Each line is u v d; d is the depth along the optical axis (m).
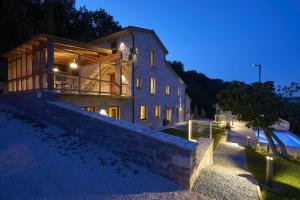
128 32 18.62
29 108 10.29
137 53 17.62
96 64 17.14
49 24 26.33
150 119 21.61
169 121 26.58
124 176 5.52
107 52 13.80
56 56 15.33
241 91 15.28
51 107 8.73
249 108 14.76
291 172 10.32
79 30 32.47
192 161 5.66
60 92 10.41
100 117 7.23
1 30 23.06
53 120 8.61
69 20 31.73
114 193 4.78
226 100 15.66
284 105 15.46
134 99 18.84
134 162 6.21
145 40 20.50
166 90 25.59
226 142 18.66
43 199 4.24
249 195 5.78
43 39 10.88
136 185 5.21
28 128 8.00
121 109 16.91
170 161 5.63
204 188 5.70
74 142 7.11
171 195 5.03
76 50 13.02
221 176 6.81
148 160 5.97
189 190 5.38
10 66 16.81
